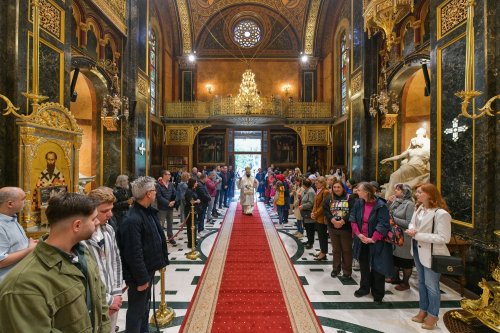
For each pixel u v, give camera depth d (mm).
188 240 7391
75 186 5816
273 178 13359
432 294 3754
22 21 4957
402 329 3807
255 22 21828
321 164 19406
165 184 7562
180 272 5730
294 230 9336
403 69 9211
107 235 2760
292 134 21250
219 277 5418
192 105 19047
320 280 5402
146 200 3158
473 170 4957
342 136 16359
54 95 5895
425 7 8273
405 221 4812
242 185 11992
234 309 4219
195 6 20297
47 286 1452
